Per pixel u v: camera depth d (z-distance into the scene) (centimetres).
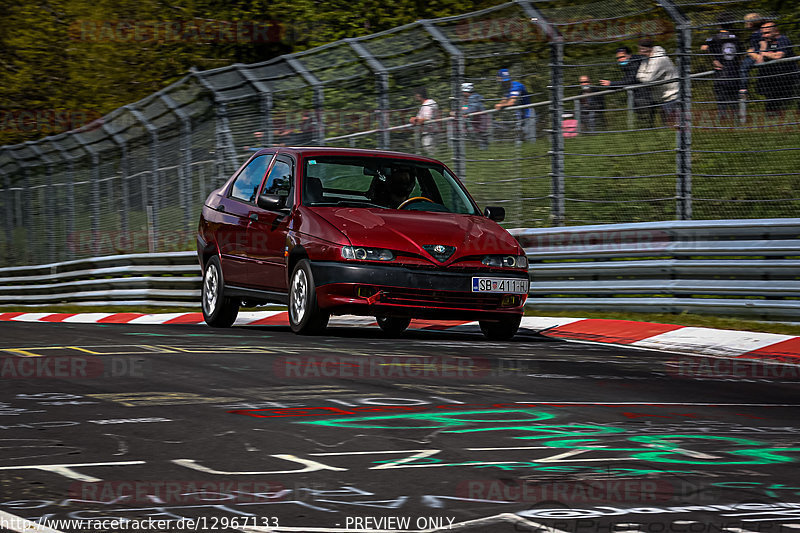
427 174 2909
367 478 1169
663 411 1645
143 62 8556
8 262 6625
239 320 3669
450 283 2559
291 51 8050
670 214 3912
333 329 3006
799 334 2795
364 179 2828
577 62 4181
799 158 3856
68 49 8806
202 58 8412
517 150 4028
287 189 2827
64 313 4656
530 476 1188
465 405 1652
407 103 4162
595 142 4353
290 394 1723
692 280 3209
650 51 3694
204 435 1395
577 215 4131
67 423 1468
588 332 2897
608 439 1409
